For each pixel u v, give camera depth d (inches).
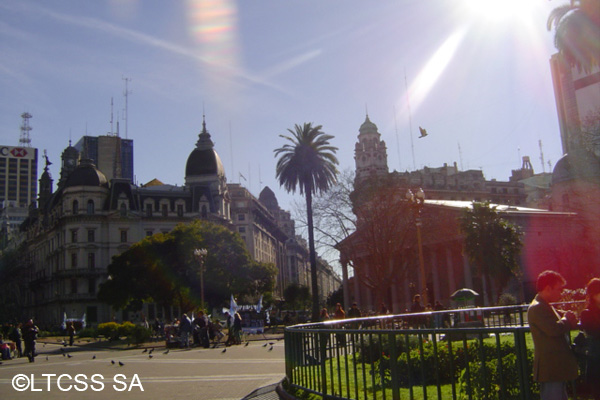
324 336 467.8
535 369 286.7
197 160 4739.2
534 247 3083.2
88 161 4325.8
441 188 5182.1
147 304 4158.5
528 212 3105.3
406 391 453.7
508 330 303.6
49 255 4586.6
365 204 2357.3
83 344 1978.3
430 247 3186.5
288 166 2239.2
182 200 4483.3
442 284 3287.4
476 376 385.4
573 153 2551.7
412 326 765.9
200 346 1521.9
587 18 1533.0
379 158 5260.8
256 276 3115.2
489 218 2301.9
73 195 4200.3
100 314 4089.6
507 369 365.1
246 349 1285.7
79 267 4094.5
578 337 340.2
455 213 2866.6
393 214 2337.6
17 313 4407.0
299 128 2273.6
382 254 2325.3
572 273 3024.1
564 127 3671.3
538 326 285.0
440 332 343.0
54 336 3105.3
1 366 1123.3
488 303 2662.4
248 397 542.6
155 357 1144.8
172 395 580.4
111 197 4264.3
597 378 322.7
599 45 1534.2
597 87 3304.6
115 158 5236.2
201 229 2906.0
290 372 558.6
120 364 943.0
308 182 2230.6
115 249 4200.3
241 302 3304.6
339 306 1185.4
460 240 2893.7
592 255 2893.7
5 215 7701.8
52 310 4389.8
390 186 2367.1
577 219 2652.6
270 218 6225.4
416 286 3444.9
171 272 2802.7
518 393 358.6
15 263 4628.4
